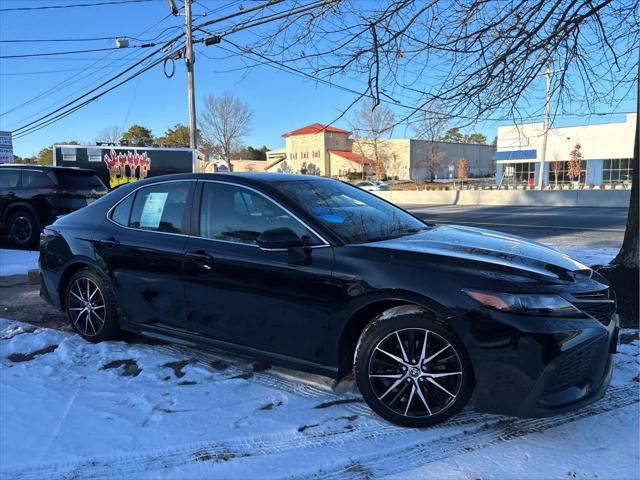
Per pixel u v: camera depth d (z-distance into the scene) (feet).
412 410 10.41
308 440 10.11
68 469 9.25
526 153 160.04
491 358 9.61
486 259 10.55
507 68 17.75
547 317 9.55
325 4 18.20
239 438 10.18
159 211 14.20
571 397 9.77
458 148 284.20
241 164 253.85
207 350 14.74
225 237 12.75
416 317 10.18
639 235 18.63
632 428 10.42
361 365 10.67
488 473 8.98
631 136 143.02
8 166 36.09
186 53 54.34
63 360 14.15
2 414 11.10
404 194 98.58
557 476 8.85
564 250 32.14
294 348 11.56
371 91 18.71
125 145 56.18
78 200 35.42
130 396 11.95
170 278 13.33
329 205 12.85
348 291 10.74
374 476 8.98
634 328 16.44
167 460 9.48
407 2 16.92
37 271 23.91
